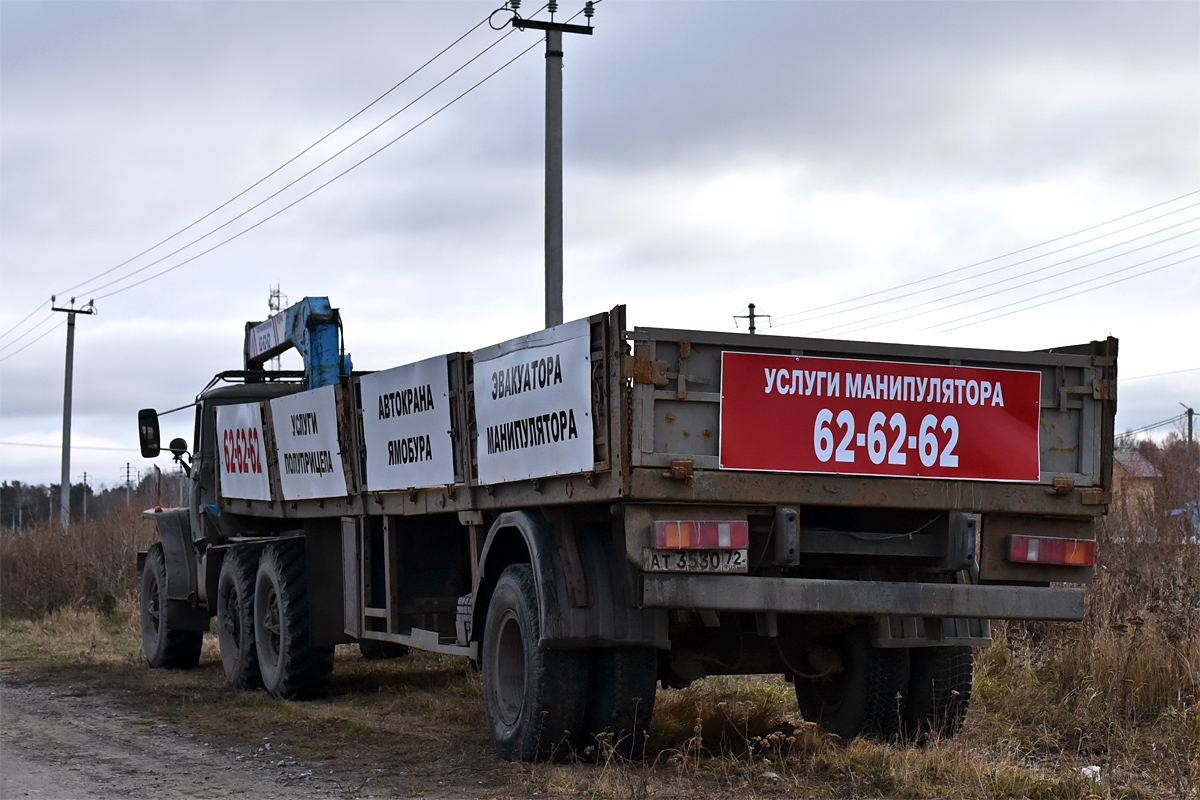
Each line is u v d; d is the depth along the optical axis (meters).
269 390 12.65
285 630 9.78
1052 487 6.53
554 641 6.41
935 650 7.39
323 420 9.34
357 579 9.13
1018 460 6.48
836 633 7.39
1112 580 9.97
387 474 8.48
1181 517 11.09
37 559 20.25
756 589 6.02
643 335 5.85
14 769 7.19
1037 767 6.71
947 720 7.41
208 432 12.44
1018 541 6.51
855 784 6.24
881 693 7.39
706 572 5.96
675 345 5.94
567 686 6.64
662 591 5.91
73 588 19.22
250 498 11.02
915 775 6.37
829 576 6.86
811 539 6.48
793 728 7.89
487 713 7.27
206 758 7.50
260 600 10.34
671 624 6.81
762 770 6.54
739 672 7.29
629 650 6.63
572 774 6.47
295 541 10.05
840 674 7.67
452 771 6.86
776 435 6.07
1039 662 9.12
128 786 6.64
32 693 10.82
